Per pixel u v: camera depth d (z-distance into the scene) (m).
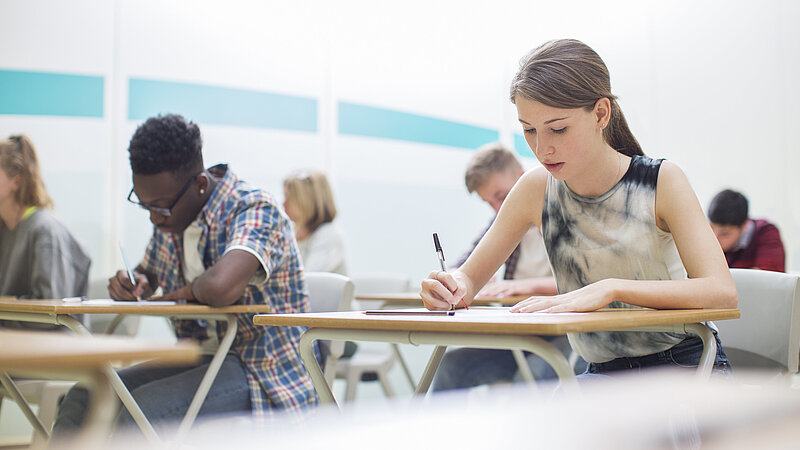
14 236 2.54
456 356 2.42
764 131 5.10
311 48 4.26
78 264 2.58
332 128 4.28
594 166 1.33
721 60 5.09
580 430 0.37
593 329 0.88
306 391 1.78
